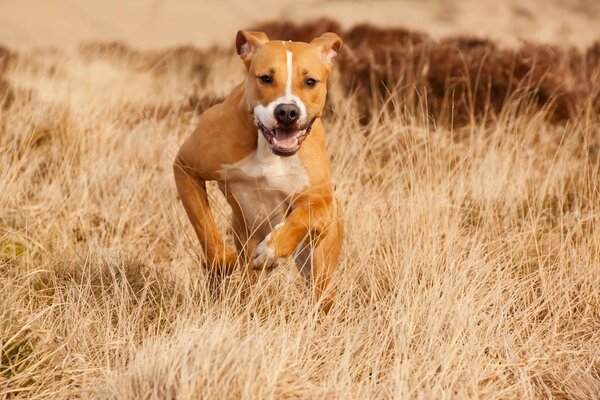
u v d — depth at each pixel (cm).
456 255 988
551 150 1402
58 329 856
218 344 743
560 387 848
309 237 916
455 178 1230
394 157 1316
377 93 1554
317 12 4262
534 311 948
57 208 1139
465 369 816
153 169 1226
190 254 1009
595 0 3959
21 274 945
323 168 922
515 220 1141
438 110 1530
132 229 1126
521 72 1579
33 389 773
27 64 1917
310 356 803
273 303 914
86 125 1339
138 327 864
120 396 705
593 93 1560
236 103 899
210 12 4562
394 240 1041
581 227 1115
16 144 1240
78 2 4225
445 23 3862
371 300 934
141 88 1956
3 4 3903
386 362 833
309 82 882
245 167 898
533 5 3944
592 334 939
